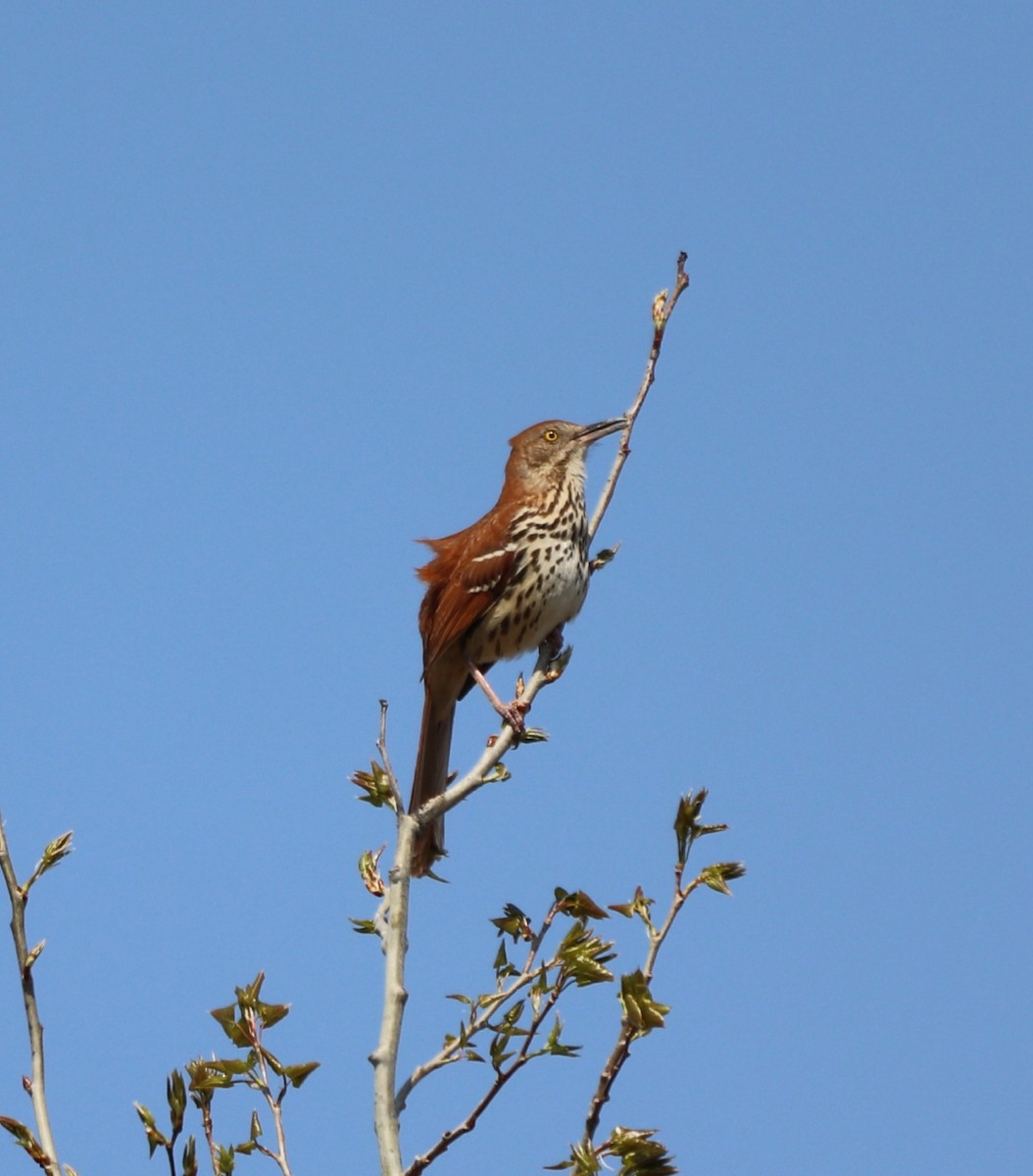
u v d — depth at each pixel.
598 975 7.68
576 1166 7.07
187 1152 7.77
